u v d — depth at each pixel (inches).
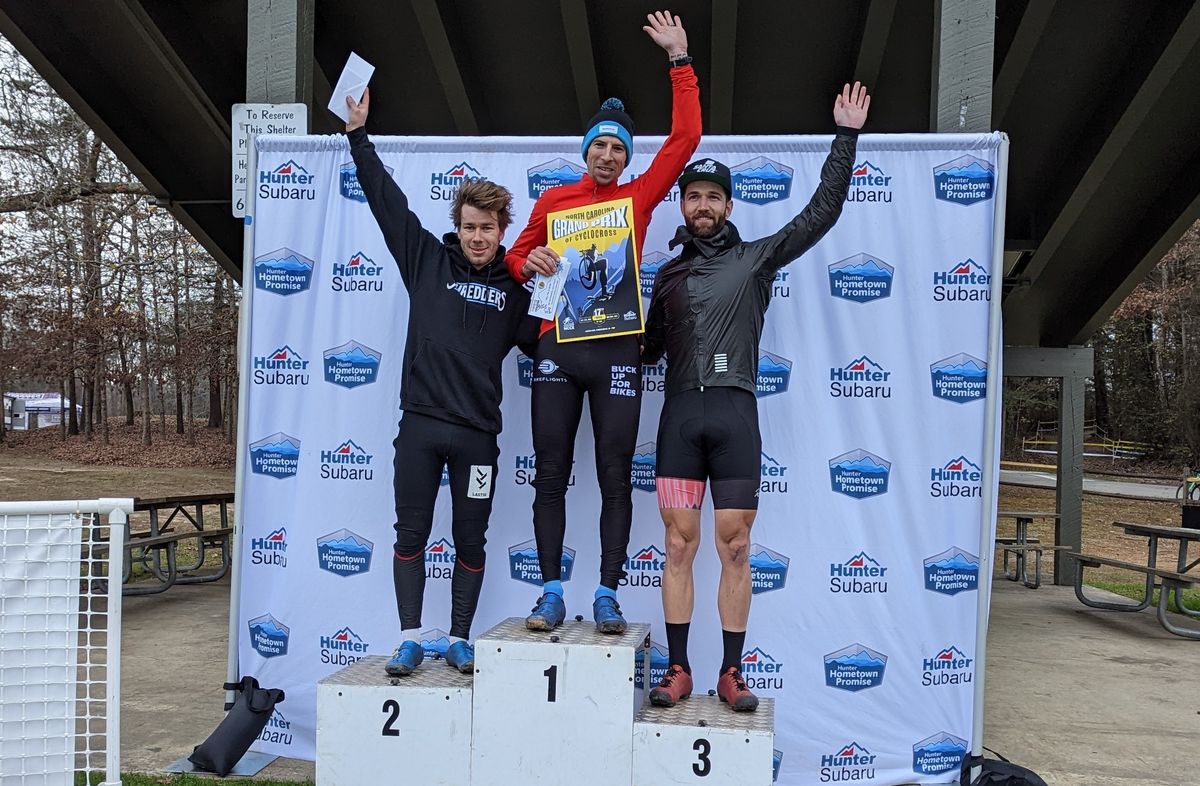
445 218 130.9
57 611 90.4
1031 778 113.0
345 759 97.7
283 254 131.4
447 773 96.7
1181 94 232.7
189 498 281.7
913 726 122.3
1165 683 177.5
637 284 108.5
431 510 111.3
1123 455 1042.1
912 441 123.9
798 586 124.0
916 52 243.3
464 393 108.7
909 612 123.1
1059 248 297.6
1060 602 281.3
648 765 93.5
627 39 245.6
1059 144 264.5
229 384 790.5
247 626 129.5
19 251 684.7
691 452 107.2
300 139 131.2
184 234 645.9
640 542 125.7
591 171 110.9
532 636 99.3
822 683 123.2
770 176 127.4
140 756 124.6
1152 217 275.1
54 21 225.9
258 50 136.8
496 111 278.8
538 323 116.2
